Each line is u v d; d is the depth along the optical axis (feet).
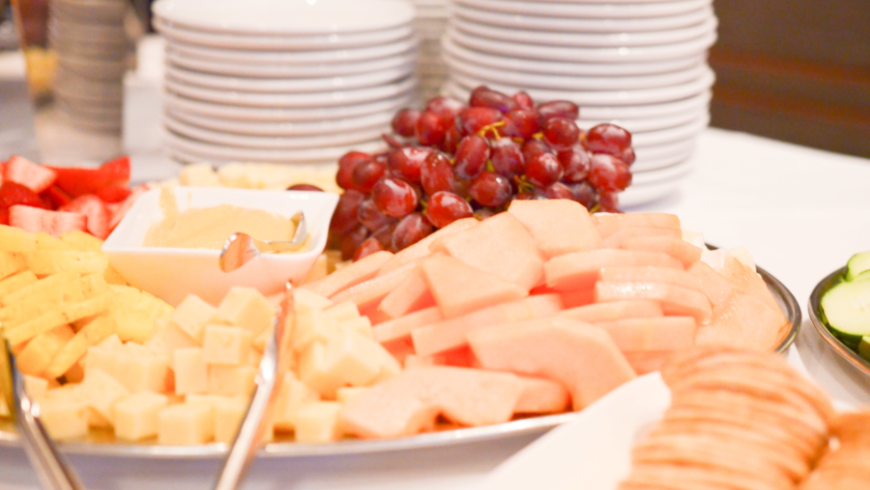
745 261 2.87
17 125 5.09
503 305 2.14
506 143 2.98
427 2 4.99
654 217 2.68
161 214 3.05
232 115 3.97
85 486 1.81
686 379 1.74
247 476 1.85
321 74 3.89
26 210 2.97
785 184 4.53
